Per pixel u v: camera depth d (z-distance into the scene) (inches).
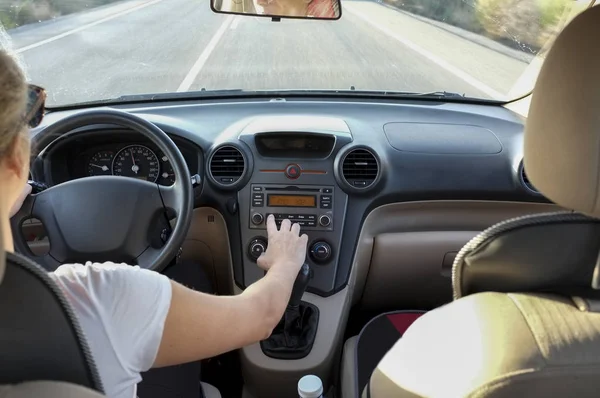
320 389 57.5
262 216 83.9
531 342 29.0
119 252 66.4
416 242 88.4
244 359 76.0
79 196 65.9
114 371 33.4
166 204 68.2
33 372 28.3
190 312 38.9
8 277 26.5
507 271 33.7
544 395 28.5
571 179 31.9
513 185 86.0
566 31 31.6
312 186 84.0
